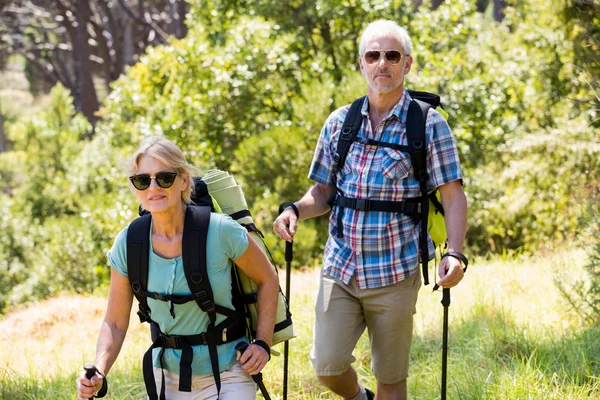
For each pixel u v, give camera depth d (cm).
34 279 1909
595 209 789
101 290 1675
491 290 895
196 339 376
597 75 996
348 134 462
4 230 2408
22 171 2992
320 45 1892
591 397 529
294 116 1653
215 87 1850
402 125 454
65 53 4847
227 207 414
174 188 366
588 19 1016
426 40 1861
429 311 837
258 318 389
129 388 648
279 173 1587
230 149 1897
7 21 4000
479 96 1762
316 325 475
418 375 611
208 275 369
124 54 4066
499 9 3033
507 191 1442
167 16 4100
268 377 634
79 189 2411
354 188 460
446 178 446
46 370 748
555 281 760
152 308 378
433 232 465
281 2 1875
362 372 660
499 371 584
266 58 1834
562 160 1255
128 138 2091
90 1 4253
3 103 5094
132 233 376
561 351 622
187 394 382
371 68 452
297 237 1464
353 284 463
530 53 1539
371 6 1831
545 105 1330
